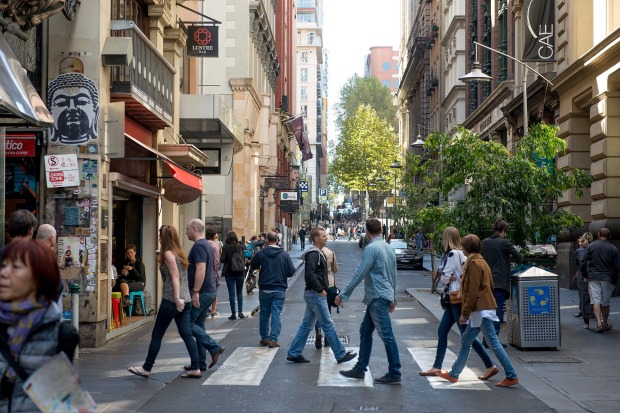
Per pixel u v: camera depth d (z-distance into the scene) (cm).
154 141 1761
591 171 2339
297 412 816
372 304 973
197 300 1050
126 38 1317
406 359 1165
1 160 1123
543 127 1744
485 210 1714
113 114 1306
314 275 1109
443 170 1892
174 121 1891
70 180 1257
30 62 1237
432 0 6544
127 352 1213
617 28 1970
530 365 1113
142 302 1644
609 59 2117
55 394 367
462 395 906
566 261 2486
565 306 1980
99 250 1277
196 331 1047
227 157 2461
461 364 980
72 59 1288
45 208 1280
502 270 1280
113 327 1430
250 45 4025
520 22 3067
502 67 3544
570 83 2409
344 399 881
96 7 1293
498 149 1748
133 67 1419
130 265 1619
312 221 12325
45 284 385
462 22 5022
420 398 889
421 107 7619
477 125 4178
